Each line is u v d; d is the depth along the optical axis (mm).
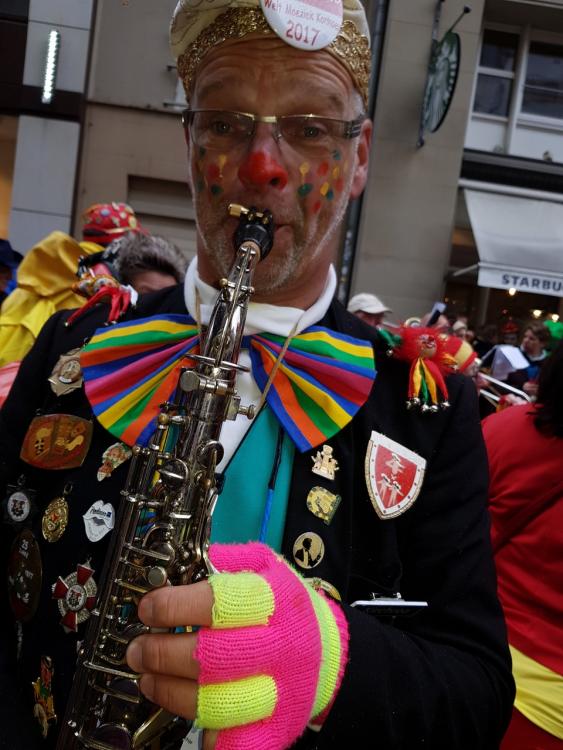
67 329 1160
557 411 1547
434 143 6402
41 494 1037
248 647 636
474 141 7137
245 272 862
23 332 2260
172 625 632
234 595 648
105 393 1005
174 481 779
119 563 801
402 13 6297
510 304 7371
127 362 1047
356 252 6512
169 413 833
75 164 6484
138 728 777
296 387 987
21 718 927
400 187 6406
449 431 1010
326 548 907
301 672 672
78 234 6707
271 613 666
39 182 6473
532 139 7172
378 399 1020
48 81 6309
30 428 1040
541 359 4195
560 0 6648
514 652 1526
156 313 1162
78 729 819
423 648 861
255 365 1000
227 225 974
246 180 926
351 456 961
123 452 976
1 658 1003
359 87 1007
